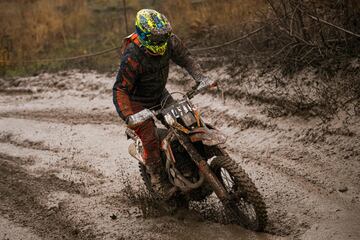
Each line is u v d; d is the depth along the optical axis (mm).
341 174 8758
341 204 7965
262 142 10586
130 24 21812
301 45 12227
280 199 8477
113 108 14586
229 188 7797
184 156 7914
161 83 8117
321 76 11320
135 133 8555
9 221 9156
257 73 12797
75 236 8422
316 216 7770
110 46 20391
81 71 18266
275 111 11227
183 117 7535
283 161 9680
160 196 8359
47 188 10305
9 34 23156
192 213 8438
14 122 14727
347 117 9922
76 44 21641
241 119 11656
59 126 13930
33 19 24609
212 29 17734
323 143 9734
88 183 10312
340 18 11797
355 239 7008
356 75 10836
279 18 12266
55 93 16750
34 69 19750
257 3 17016
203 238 7684
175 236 7898
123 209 9039
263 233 7516
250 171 9625
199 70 8242
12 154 12398
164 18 7527
